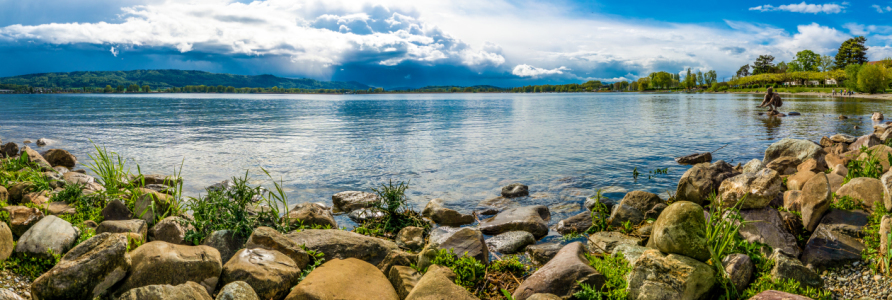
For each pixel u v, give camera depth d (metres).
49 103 86.19
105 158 10.74
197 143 24.00
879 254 5.94
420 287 5.40
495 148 21.81
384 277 6.28
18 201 9.20
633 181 14.34
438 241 7.43
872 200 7.44
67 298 4.89
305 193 12.88
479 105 82.75
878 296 5.21
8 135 28.94
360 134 28.77
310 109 66.31
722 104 69.50
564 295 5.70
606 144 23.20
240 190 8.41
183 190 13.21
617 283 5.85
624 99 113.94
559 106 75.06
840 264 6.05
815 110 48.47
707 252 5.62
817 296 5.32
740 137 26.20
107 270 5.07
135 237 6.58
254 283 5.45
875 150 10.44
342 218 10.40
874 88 94.88
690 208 5.77
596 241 8.25
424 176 15.16
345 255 7.01
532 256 7.65
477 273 6.49
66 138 26.80
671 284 5.18
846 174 10.23
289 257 6.20
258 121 40.69
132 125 36.03
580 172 15.74
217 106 77.50
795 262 5.63
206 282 5.45
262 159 18.58
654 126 33.56
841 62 174.75
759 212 7.52
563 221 9.74
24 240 6.01
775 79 166.38
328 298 5.19
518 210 10.11
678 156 19.23
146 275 5.25
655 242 5.89
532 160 18.22
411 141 24.88
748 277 5.66
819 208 7.12
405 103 97.06
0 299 4.85
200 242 7.23
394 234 9.18
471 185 13.87
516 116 47.47
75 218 8.16
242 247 7.09
